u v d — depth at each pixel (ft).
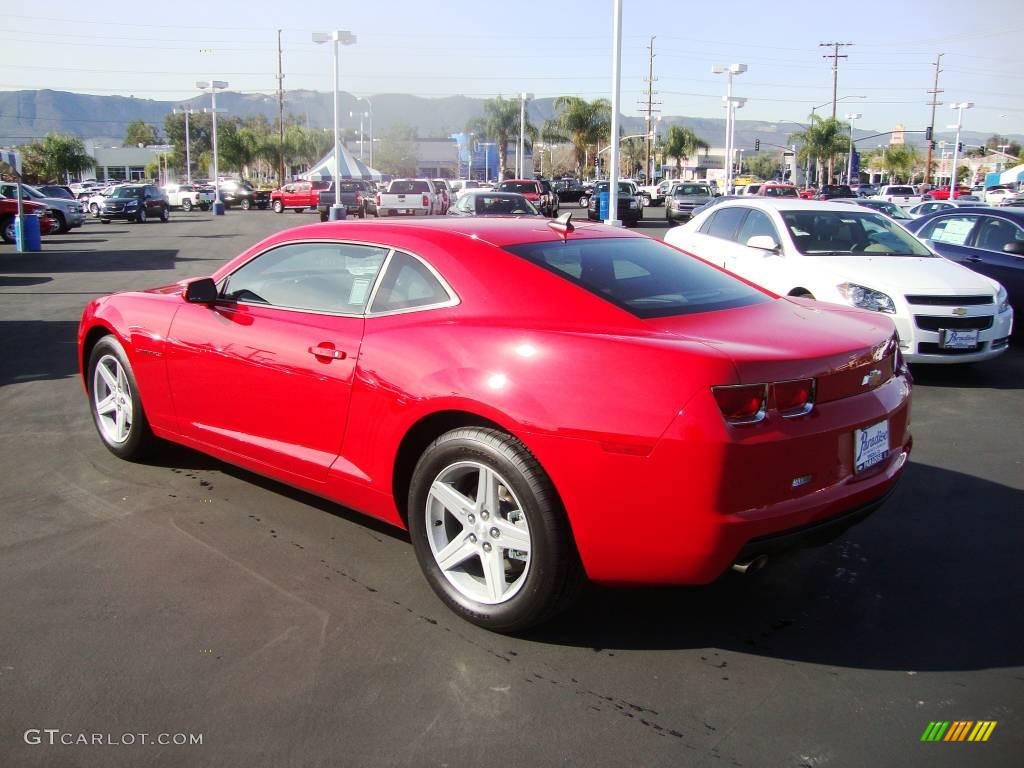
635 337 9.93
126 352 15.67
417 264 11.83
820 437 9.77
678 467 9.10
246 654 10.11
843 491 10.14
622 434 9.27
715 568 9.36
